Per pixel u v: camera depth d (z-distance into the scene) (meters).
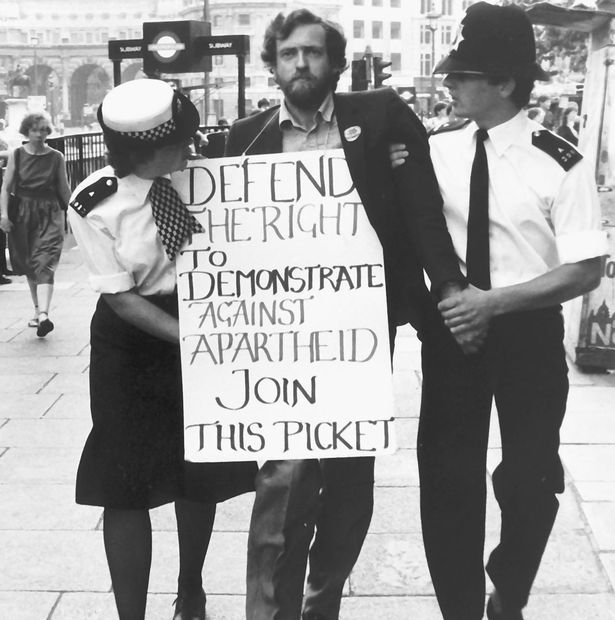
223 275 2.78
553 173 2.73
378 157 2.79
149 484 2.85
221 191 2.77
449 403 2.89
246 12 81.69
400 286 2.92
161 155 2.67
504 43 2.69
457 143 2.86
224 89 69.69
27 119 7.88
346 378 2.79
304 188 2.76
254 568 2.74
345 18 85.56
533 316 2.83
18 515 4.22
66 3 104.50
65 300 9.42
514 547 3.00
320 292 2.78
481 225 2.79
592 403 5.71
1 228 7.89
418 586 3.60
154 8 103.38
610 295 6.29
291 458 2.77
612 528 4.01
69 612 3.40
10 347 7.48
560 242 2.73
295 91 2.80
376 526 4.08
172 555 3.83
